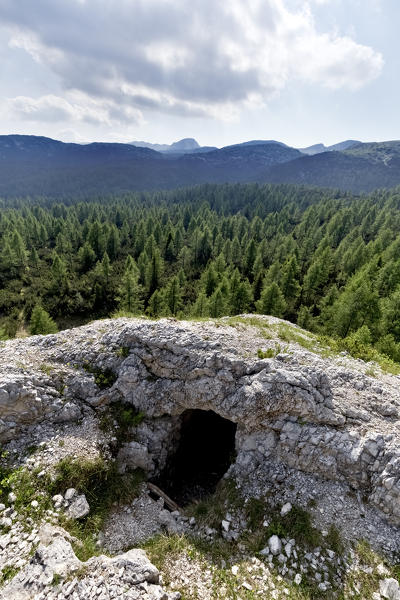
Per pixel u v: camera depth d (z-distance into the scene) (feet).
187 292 189.78
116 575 28.84
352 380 47.96
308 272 167.53
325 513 36.06
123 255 284.41
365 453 38.24
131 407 48.85
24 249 245.04
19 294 192.65
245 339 53.98
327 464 39.06
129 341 52.80
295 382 42.68
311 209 349.41
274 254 246.06
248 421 43.27
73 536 34.58
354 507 36.37
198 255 273.95
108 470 42.09
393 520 34.78
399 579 30.55
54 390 46.85
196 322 58.90
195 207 503.20
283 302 123.34
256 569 32.89
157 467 47.93
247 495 39.65
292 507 37.09
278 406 42.34
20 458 40.47
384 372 52.65
